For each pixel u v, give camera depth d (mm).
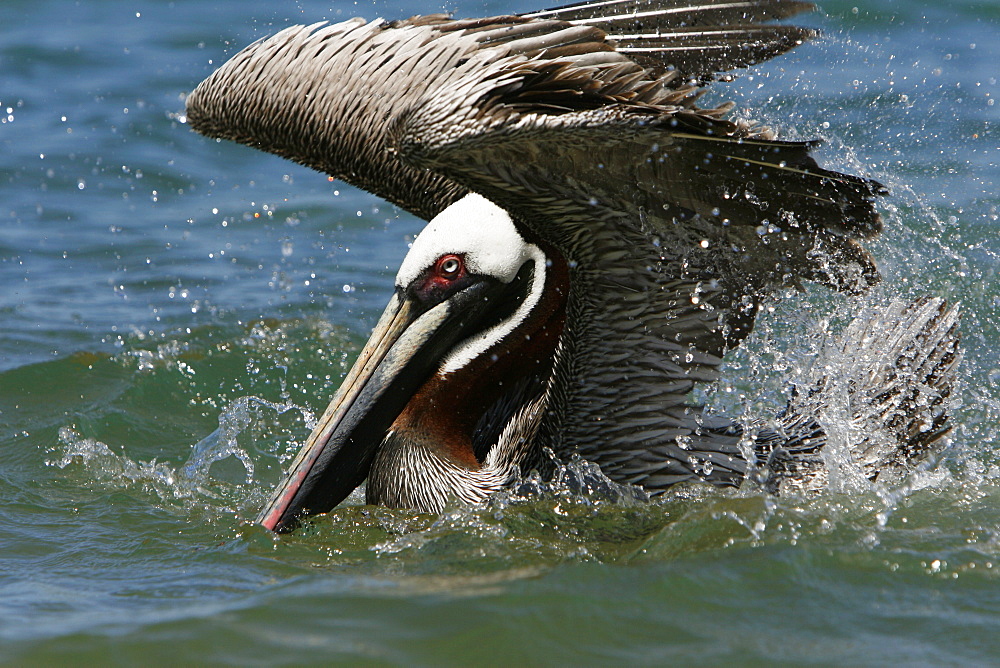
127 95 23188
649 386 10273
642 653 7496
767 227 9609
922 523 9781
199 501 11117
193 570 9289
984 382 12945
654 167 8852
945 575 8734
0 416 12938
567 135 8109
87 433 12586
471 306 10391
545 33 9398
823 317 11961
